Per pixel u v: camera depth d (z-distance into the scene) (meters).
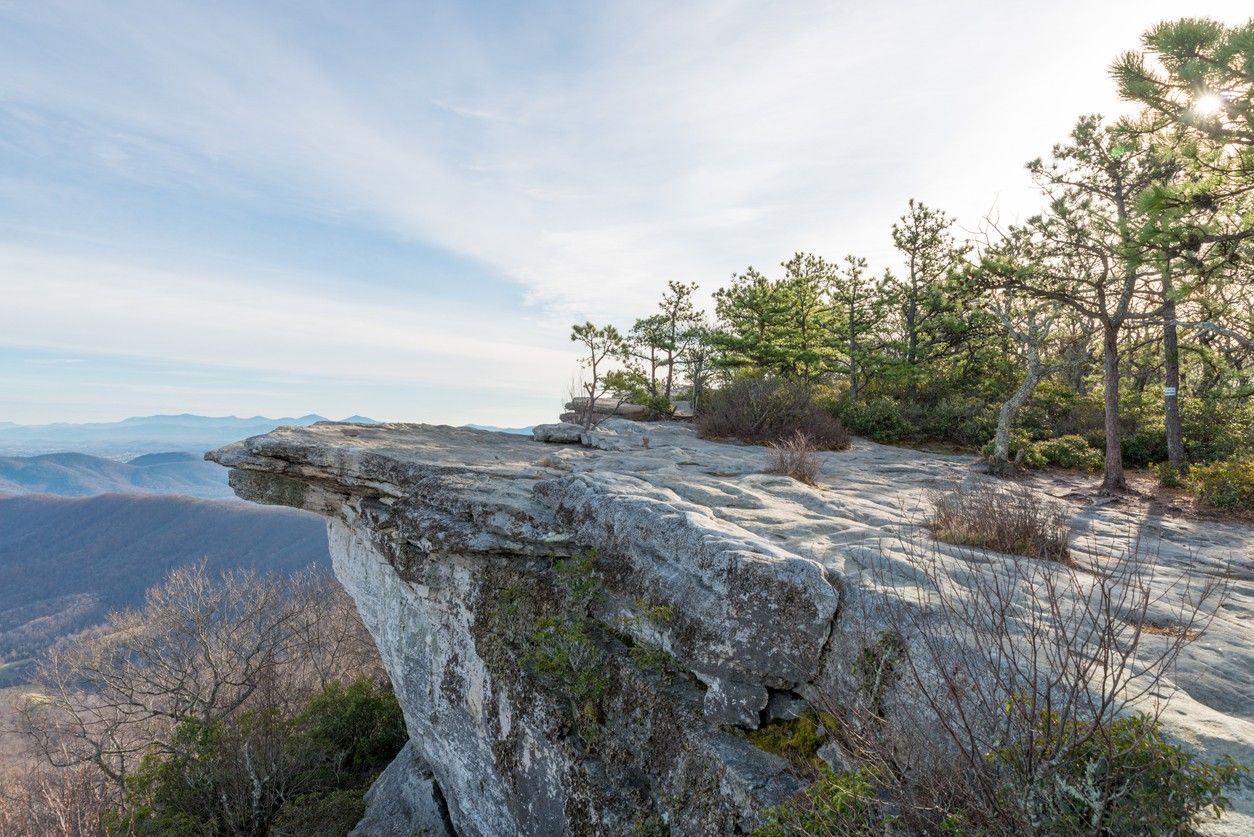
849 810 3.25
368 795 10.53
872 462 13.98
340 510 9.80
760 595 4.96
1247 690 3.87
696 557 5.61
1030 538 6.81
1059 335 21.06
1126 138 8.79
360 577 10.28
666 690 5.45
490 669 7.21
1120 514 10.17
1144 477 14.06
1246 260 8.20
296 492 9.84
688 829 4.74
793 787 4.25
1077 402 19.66
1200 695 3.82
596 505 6.93
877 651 4.27
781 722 4.78
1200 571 6.72
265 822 11.00
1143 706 3.37
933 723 3.62
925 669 3.95
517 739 6.77
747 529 6.87
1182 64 6.84
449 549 7.33
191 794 11.04
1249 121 6.93
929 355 22.62
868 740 3.43
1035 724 3.02
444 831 8.93
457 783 8.29
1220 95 6.95
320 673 22.48
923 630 3.94
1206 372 21.48
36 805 16.55
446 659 8.27
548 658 6.46
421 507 8.10
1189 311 14.90
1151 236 7.99
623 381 19.92
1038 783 2.70
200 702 17.31
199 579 21.64
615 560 6.43
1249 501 10.65
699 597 5.35
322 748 12.61
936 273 21.64
